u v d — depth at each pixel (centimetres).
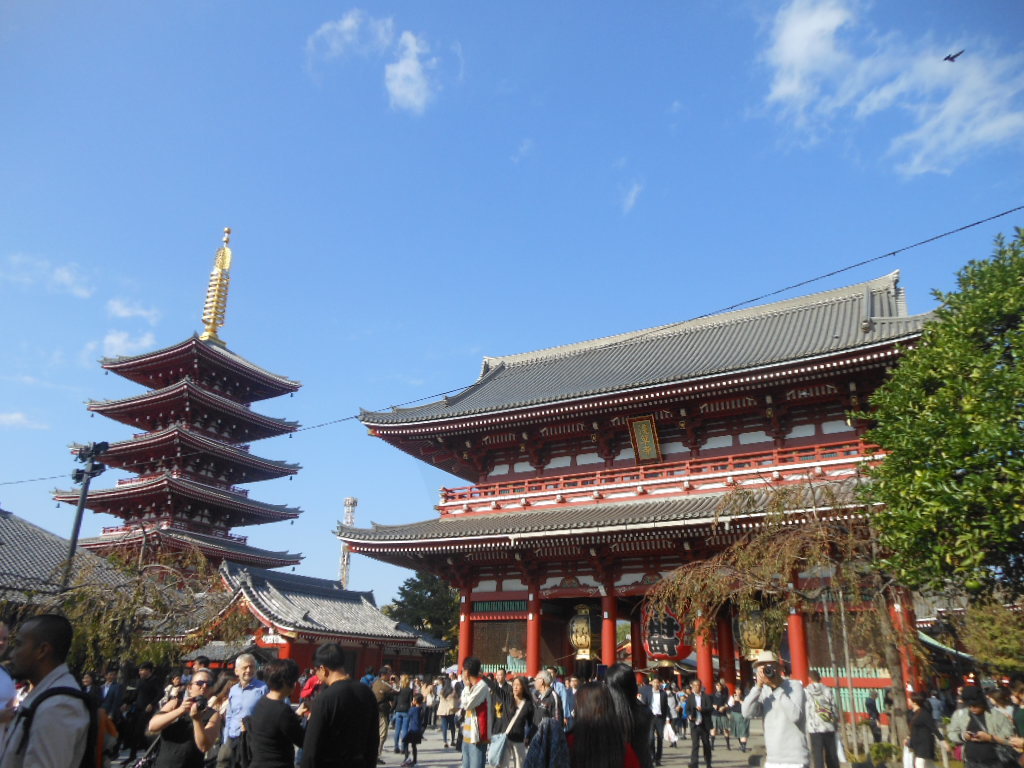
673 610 2875
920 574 1808
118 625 2802
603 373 4366
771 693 1143
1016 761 1296
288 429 7394
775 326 4275
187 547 5175
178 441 6456
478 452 4116
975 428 1675
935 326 1984
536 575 3556
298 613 4859
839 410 3303
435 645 6022
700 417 3550
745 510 2714
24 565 3756
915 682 2514
